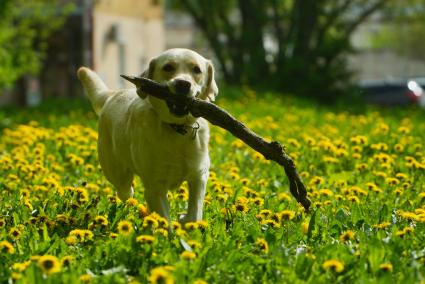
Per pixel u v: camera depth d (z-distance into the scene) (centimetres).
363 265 544
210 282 533
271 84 2991
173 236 631
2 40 2300
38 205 770
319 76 2992
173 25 6975
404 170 1009
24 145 1185
